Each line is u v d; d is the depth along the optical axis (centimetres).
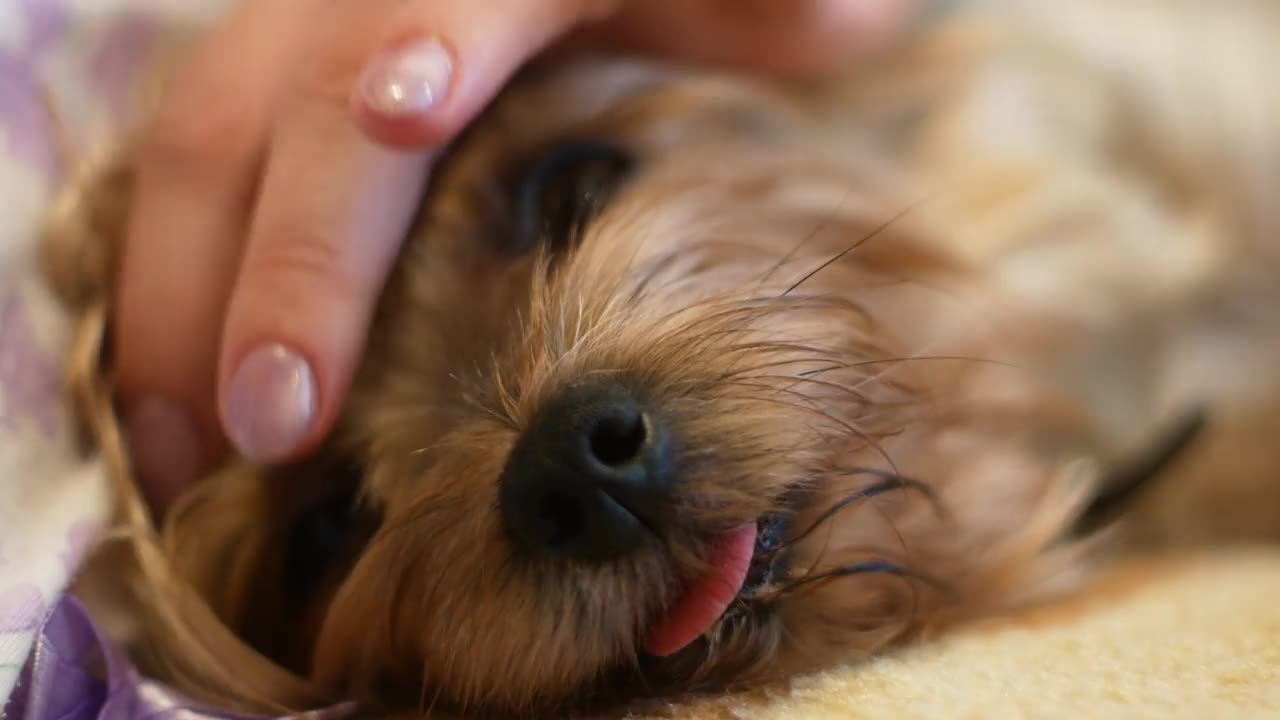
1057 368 35
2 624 26
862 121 37
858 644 28
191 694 28
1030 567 31
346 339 28
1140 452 35
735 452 27
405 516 28
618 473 26
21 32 30
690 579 27
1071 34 41
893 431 29
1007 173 37
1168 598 29
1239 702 24
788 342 28
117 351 29
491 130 31
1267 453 37
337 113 28
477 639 27
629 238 30
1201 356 38
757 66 35
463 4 27
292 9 30
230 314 28
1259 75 40
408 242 30
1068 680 25
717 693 27
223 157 29
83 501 28
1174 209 40
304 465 29
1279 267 39
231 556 30
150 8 33
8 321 28
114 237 30
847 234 32
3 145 29
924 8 41
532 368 28
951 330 32
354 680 29
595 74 33
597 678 27
